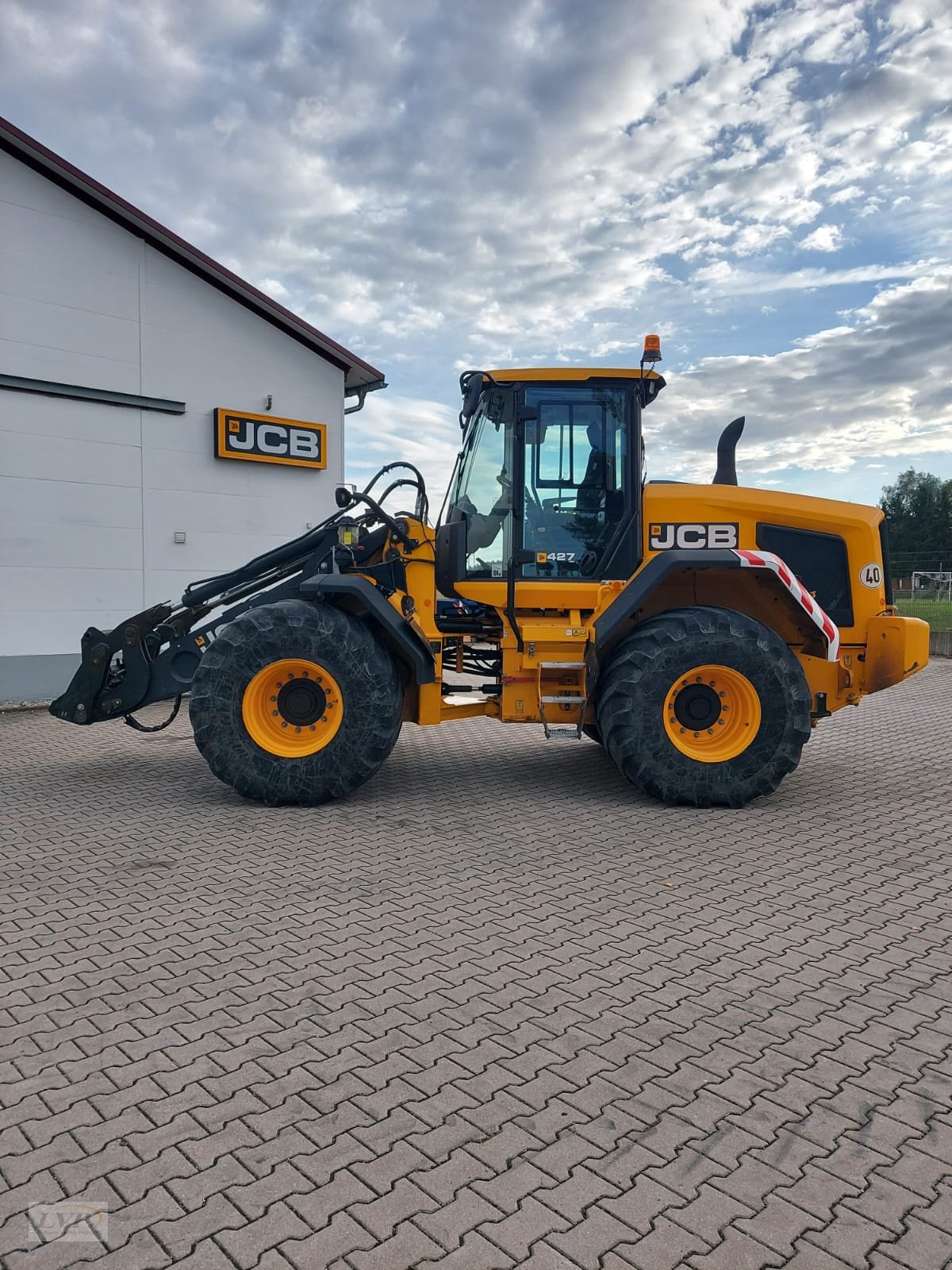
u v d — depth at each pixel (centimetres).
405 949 370
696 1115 256
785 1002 326
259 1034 300
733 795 593
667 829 550
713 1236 209
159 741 859
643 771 589
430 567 639
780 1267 200
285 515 1258
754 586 647
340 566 648
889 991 334
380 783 675
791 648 657
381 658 594
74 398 1062
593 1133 247
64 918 403
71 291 1053
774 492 658
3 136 982
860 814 591
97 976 344
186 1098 263
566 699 613
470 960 360
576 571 634
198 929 391
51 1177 228
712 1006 321
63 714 686
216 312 1175
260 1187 225
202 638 685
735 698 598
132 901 425
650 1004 323
